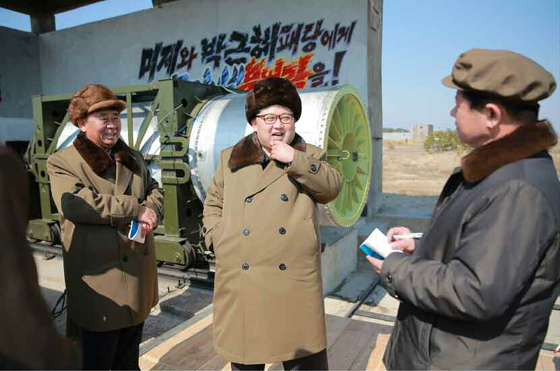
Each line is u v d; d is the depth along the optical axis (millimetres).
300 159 1900
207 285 4637
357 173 4992
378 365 2807
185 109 4684
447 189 1512
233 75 8930
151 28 10039
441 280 1249
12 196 822
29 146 6102
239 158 2041
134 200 2344
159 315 4297
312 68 7926
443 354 1327
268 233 1902
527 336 1258
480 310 1163
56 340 831
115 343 2338
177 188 4652
